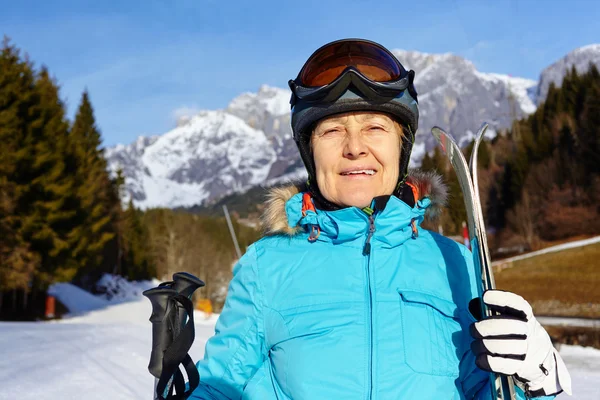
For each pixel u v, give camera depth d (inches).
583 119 1993.1
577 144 1987.0
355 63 63.7
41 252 1001.5
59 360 223.1
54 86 1348.4
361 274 60.6
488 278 53.2
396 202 61.0
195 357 251.3
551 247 1836.9
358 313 58.3
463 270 63.2
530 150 2213.3
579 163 1964.8
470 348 57.1
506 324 50.0
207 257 2471.7
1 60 982.4
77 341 299.0
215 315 940.6
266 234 67.9
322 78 64.3
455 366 57.5
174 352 51.6
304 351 57.9
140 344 294.5
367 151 63.3
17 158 927.0
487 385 58.4
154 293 52.6
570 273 1465.3
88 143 2058.3
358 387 55.7
